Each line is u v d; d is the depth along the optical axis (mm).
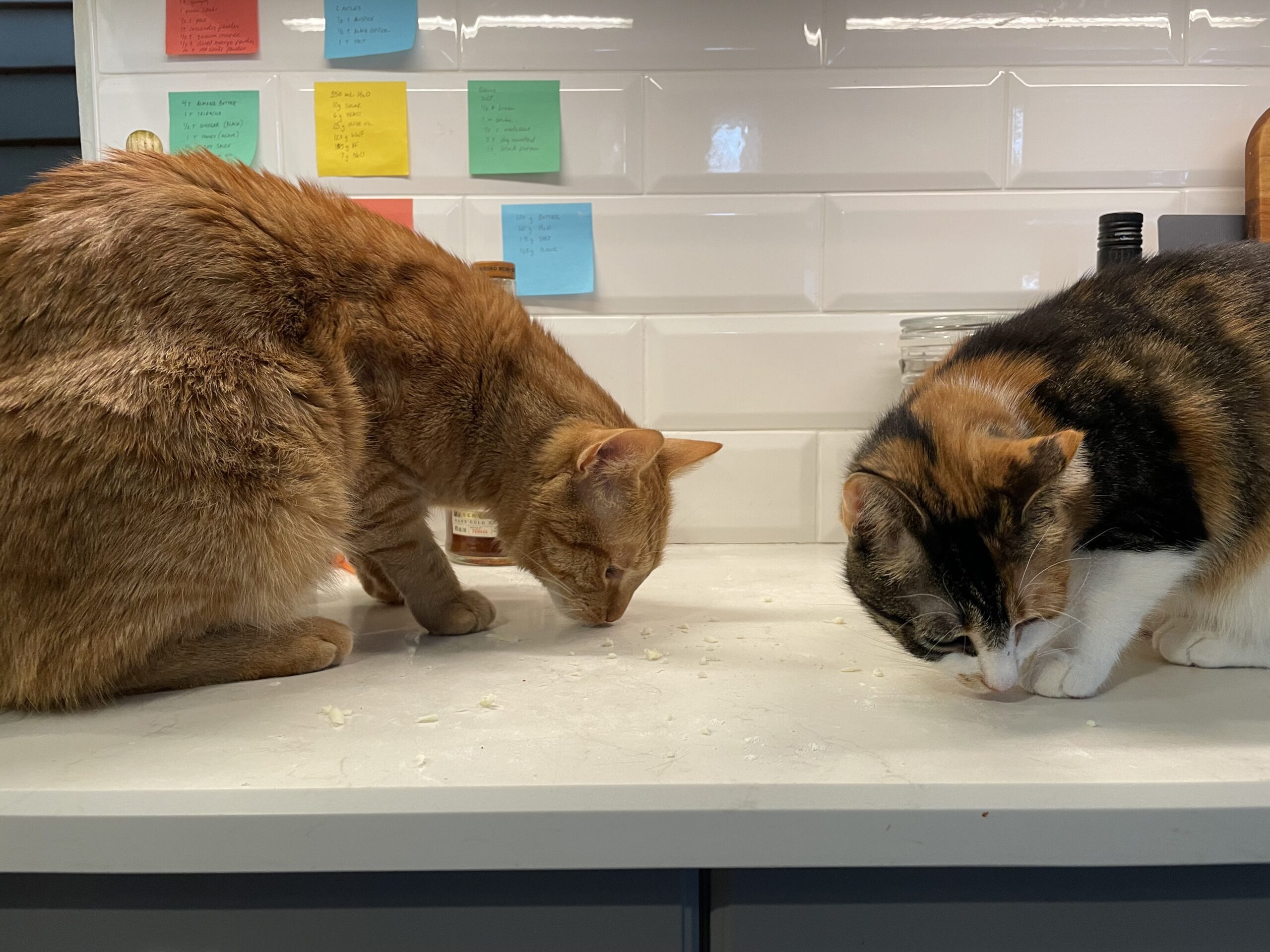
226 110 1482
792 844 584
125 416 780
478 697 813
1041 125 1475
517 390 1077
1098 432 801
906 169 1487
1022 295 1507
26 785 605
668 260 1516
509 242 1511
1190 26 1453
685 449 1198
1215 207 1485
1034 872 619
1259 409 828
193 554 805
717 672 888
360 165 1491
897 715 752
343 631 957
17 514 760
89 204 873
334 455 928
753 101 1477
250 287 889
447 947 616
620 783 593
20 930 624
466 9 1462
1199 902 622
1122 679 872
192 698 818
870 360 1529
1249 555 862
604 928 613
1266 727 725
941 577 813
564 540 1075
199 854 585
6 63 1524
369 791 588
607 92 1478
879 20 1458
